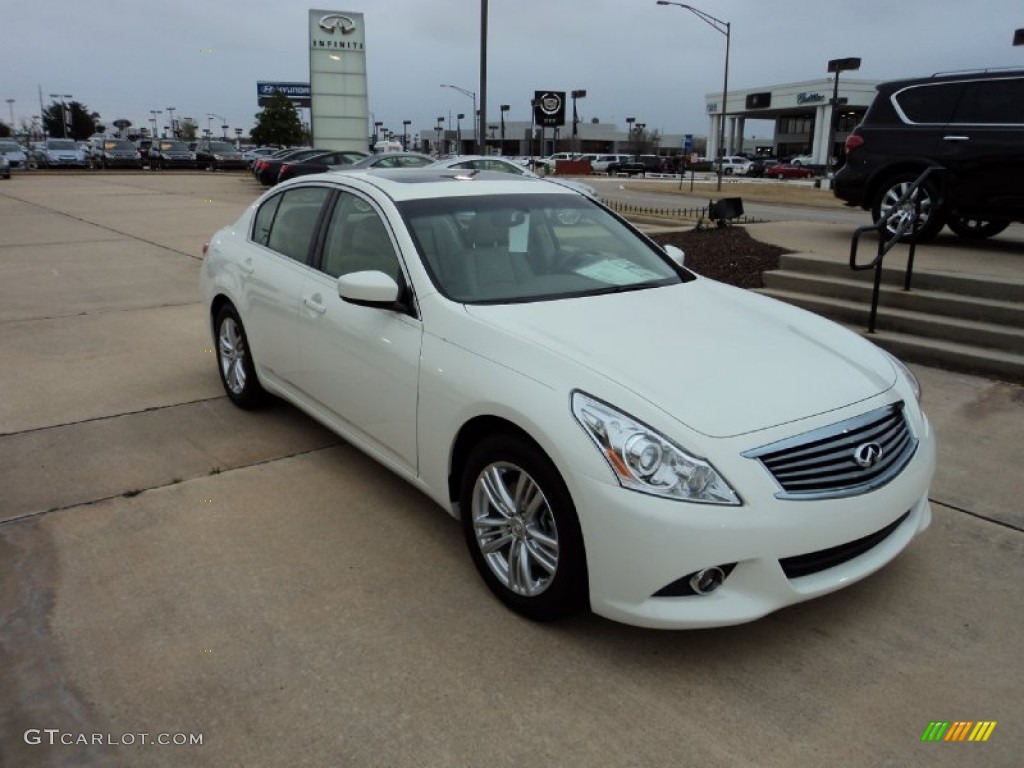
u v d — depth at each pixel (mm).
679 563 2629
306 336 4316
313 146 31250
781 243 9977
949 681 2812
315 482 4340
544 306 3561
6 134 113875
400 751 2492
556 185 4715
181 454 4703
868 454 2885
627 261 4250
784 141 105000
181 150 48531
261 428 5117
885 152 9336
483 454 3164
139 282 10125
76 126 114375
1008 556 3596
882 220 6574
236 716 2629
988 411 5262
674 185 40312
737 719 2631
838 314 7176
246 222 5312
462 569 3506
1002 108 8539
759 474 2682
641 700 2717
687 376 2980
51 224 16250
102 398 5684
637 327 3391
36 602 3230
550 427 2818
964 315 6523
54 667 2850
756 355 3230
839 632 3078
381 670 2852
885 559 2990
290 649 2959
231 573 3455
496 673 2844
